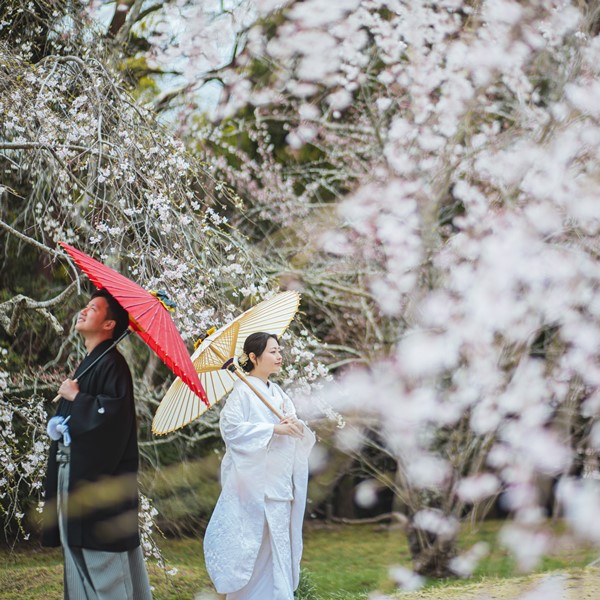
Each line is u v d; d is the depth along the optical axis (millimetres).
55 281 9133
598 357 8703
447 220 11555
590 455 8539
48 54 8477
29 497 8055
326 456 9211
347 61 10906
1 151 7465
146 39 10734
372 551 10008
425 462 8812
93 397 4605
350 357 10648
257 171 11047
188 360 4531
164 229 6547
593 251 8984
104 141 6391
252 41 10727
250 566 5207
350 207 9719
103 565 4527
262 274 7215
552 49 9891
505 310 8281
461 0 9875
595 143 8727
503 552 7582
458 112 9703
